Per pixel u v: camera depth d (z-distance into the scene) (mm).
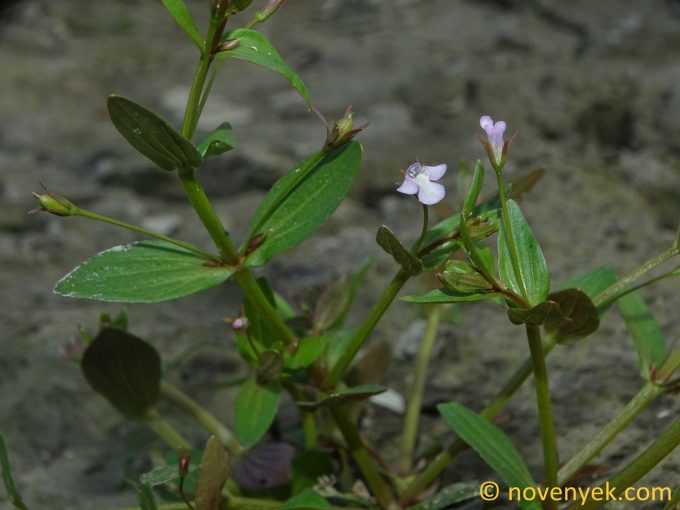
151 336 260
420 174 168
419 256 178
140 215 320
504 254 173
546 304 163
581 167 310
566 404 224
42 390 247
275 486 206
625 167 310
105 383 210
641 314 197
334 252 287
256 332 193
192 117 173
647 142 328
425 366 223
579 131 343
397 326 256
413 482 198
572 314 178
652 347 194
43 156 359
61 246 305
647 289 253
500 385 234
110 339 206
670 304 247
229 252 181
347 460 208
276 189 183
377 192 317
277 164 331
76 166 351
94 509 220
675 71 364
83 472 230
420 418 230
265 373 188
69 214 175
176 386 246
